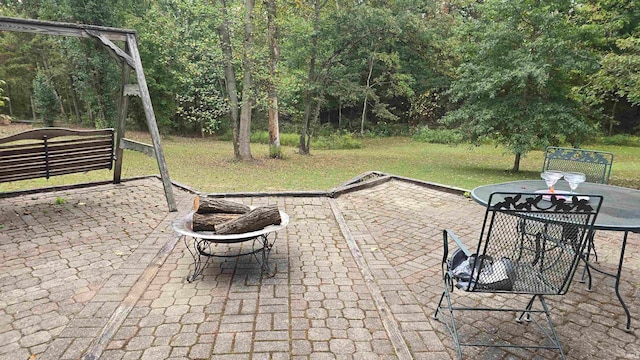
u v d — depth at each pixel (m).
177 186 6.40
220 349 2.26
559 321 2.64
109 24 15.18
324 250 3.88
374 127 25.69
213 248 3.88
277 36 12.37
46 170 5.16
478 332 2.49
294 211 5.25
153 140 5.11
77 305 2.75
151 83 19.33
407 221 4.89
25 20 4.32
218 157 13.45
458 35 12.48
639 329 2.55
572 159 4.08
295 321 2.58
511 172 11.66
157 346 2.28
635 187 9.09
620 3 10.76
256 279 3.21
